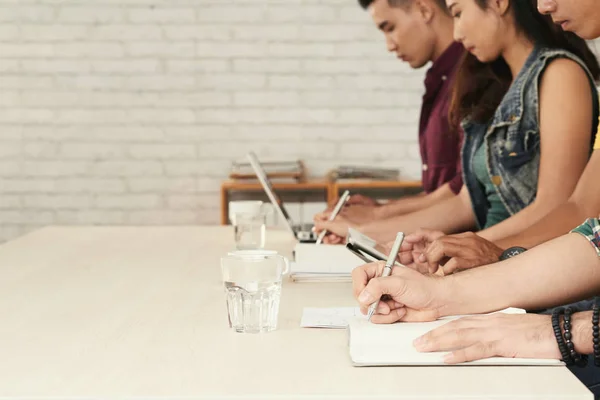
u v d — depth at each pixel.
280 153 5.84
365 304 1.56
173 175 5.85
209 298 1.93
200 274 2.26
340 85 5.80
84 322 1.70
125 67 5.81
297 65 5.80
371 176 5.57
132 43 5.80
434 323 1.54
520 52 2.82
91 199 5.86
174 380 1.31
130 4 5.77
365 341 1.45
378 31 5.77
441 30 4.02
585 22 2.30
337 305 1.85
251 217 2.68
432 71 3.97
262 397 1.24
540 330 1.44
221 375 1.34
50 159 5.85
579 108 2.64
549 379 1.31
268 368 1.37
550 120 2.65
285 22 5.77
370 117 5.81
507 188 2.89
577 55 2.73
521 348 1.42
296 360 1.42
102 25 5.79
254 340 1.54
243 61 5.80
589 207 2.25
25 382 1.32
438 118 3.92
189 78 5.81
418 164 5.82
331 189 5.54
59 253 2.67
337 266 2.23
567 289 1.68
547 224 2.28
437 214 3.19
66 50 5.80
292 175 5.52
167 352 1.47
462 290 1.64
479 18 2.83
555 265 1.69
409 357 1.40
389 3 4.01
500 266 1.70
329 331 1.61
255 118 5.83
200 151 5.84
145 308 1.82
